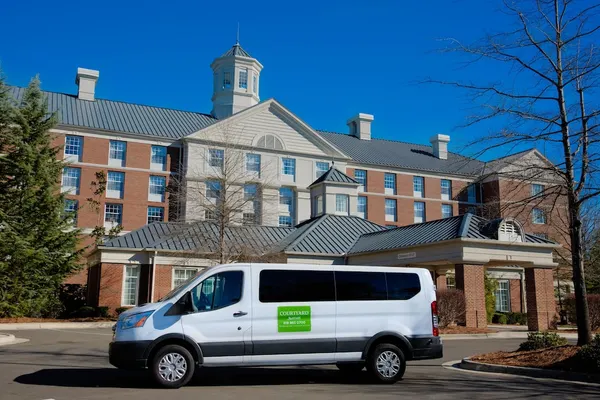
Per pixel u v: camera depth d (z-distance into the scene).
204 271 10.84
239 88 55.06
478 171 16.78
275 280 10.80
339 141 60.03
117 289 30.61
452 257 25.36
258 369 12.96
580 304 13.75
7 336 19.20
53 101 48.12
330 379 11.47
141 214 46.59
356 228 35.03
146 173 47.28
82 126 45.72
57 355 15.13
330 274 11.14
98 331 24.33
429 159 61.88
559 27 13.92
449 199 59.53
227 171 34.91
